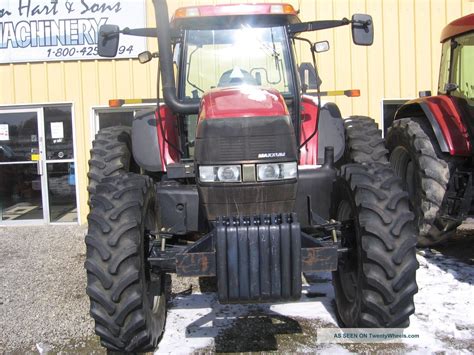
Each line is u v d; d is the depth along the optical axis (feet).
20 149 28.35
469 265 17.10
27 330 12.86
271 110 10.80
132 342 10.66
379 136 15.64
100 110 28.17
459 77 17.74
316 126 13.62
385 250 10.43
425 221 17.44
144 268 10.91
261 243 9.80
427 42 27.76
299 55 27.81
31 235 25.09
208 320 13.23
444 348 11.20
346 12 27.68
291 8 13.94
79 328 12.92
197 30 14.25
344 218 11.67
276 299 9.91
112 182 11.33
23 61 27.63
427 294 14.44
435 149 17.34
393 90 27.91
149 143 14.16
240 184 10.62
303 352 11.25
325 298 14.53
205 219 11.52
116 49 13.65
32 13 27.48
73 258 20.17
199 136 10.89
